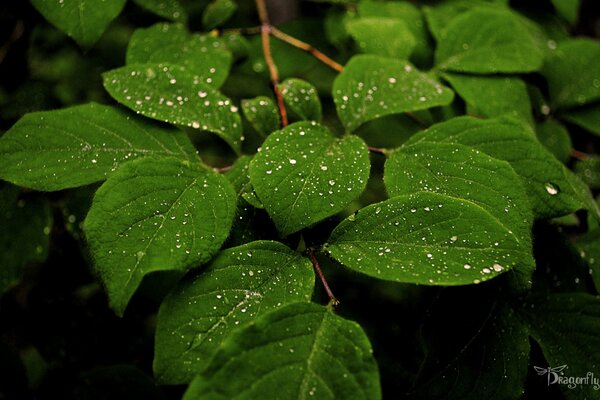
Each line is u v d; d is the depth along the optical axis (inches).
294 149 17.9
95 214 17.3
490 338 18.5
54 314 21.8
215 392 16.1
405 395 18.4
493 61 21.0
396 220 17.3
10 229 21.0
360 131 24.4
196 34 20.6
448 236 17.1
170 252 17.1
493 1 23.2
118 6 19.0
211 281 17.2
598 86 22.0
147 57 20.2
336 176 17.7
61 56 25.6
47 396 20.6
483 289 18.8
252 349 16.4
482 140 18.7
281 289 17.2
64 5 19.0
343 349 16.5
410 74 19.8
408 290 25.7
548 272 19.5
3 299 21.7
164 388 20.7
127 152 18.4
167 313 16.9
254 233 18.0
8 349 20.6
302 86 19.6
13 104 23.4
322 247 17.5
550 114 22.0
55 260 22.0
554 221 19.6
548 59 22.2
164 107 18.8
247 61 22.6
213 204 17.7
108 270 17.0
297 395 16.2
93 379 20.1
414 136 18.7
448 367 18.4
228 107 19.1
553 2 23.4
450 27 21.4
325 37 24.1
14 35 22.8
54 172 18.1
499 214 17.6
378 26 21.4
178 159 18.0
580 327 18.5
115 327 21.8
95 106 18.7
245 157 18.7
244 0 25.2
